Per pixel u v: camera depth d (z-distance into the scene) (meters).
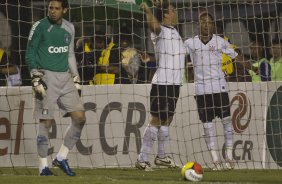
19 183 22.91
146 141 30.84
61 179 24.31
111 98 32.47
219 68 31.75
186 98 32.47
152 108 30.84
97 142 32.41
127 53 34.62
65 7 26.22
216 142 32.81
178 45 31.00
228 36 39.19
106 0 35.00
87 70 34.56
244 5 39.53
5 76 34.66
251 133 33.06
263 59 35.75
